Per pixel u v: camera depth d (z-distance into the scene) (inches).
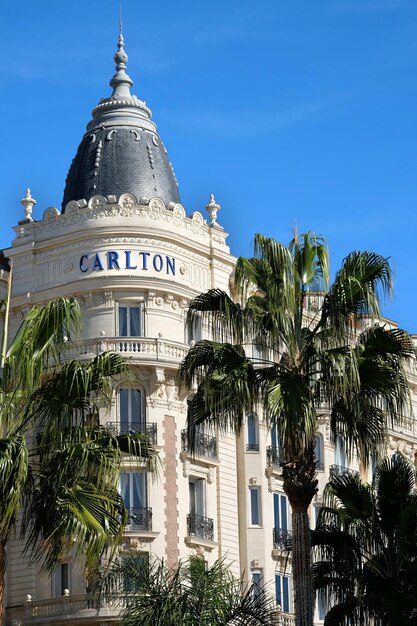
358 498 1717.5
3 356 1368.1
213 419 1557.6
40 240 2532.0
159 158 2640.3
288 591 2534.5
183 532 2383.1
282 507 2576.3
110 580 1711.4
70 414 1362.0
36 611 2349.9
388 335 1528.1
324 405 2662.4
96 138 2628.0
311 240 1585.9
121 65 2721.5
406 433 2928.2
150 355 2390.5
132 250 2456.9
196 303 1596.9
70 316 1364.4
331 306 1537.9
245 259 1573.6
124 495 2347.4
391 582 1642.5
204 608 1550.2
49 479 1318.9
